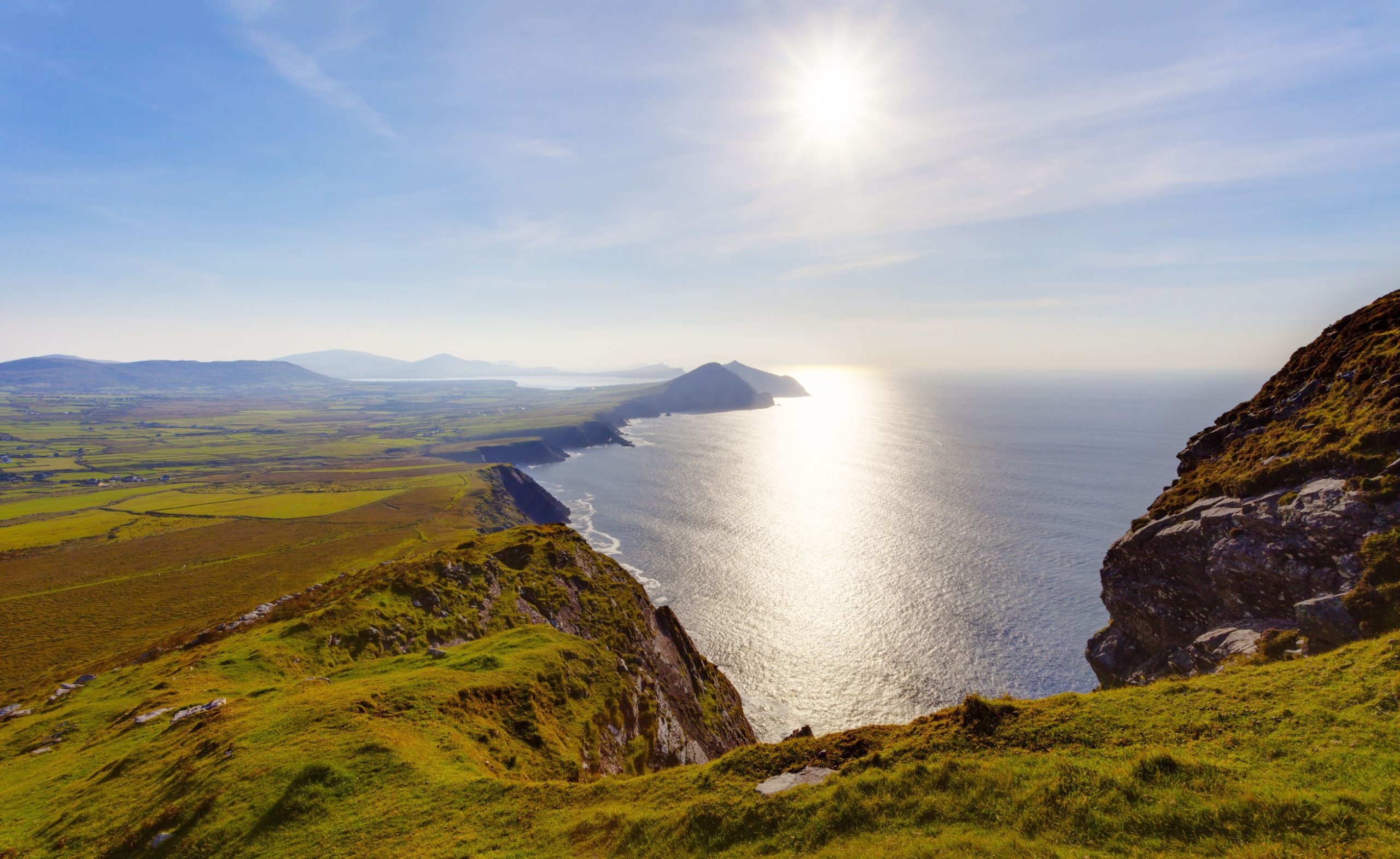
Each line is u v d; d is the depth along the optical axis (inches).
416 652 1930.4
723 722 2559.1
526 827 821.2
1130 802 602.9
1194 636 1624.0
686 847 698.2
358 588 2532.0
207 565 5017.2
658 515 7746.1
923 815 651.5
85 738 1582.2
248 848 850.1
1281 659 1189.7
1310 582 1293.1
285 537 5999.0
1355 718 680.4
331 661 1836.9
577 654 1727.4
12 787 1312.7
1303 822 535.2
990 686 3444.9
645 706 1761.8
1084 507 6752.0
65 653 3257.9
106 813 1055.6
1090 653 2041.1
